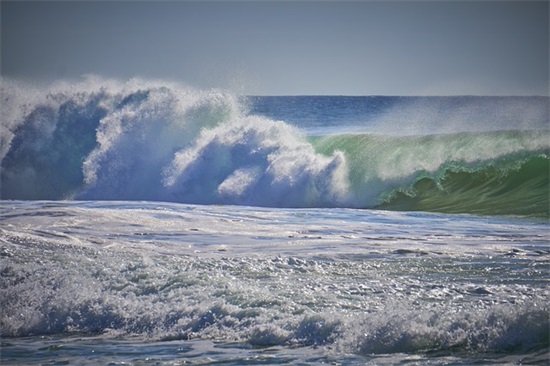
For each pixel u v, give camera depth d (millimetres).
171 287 40906
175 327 36531
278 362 31016
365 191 92000
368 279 43094
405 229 64188
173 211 71375
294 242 56406
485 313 32531
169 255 50625
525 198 84812
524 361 29500
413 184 91562
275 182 94562
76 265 45875
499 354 30391
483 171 90688
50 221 62688
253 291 39344
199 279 41906
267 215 71562
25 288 42375
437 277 43719
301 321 34500
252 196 95188
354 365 30109
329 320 34062
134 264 45469
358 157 94062
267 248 53750
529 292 39719
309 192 92875
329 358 31219
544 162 89625
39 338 37031
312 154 95375
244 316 36156
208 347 33594
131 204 76750
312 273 44688
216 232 60750
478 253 51500
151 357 32531
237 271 44812
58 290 41562
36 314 39500
